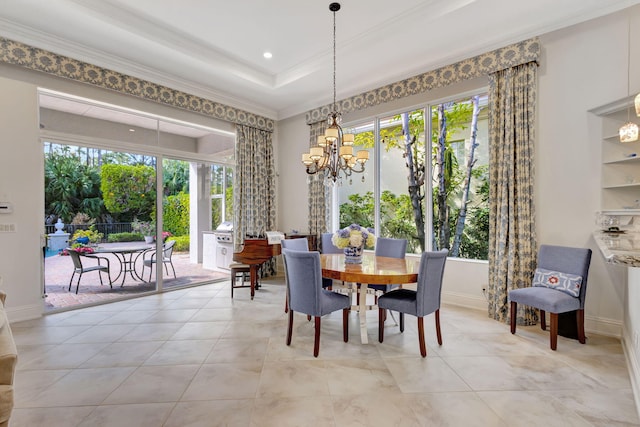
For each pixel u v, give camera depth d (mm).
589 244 3033
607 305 2955
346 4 3092
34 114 3525
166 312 3734
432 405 1914
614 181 2922
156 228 4676
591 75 3006
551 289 2893
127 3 3094
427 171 4340
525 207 3252
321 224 5375
